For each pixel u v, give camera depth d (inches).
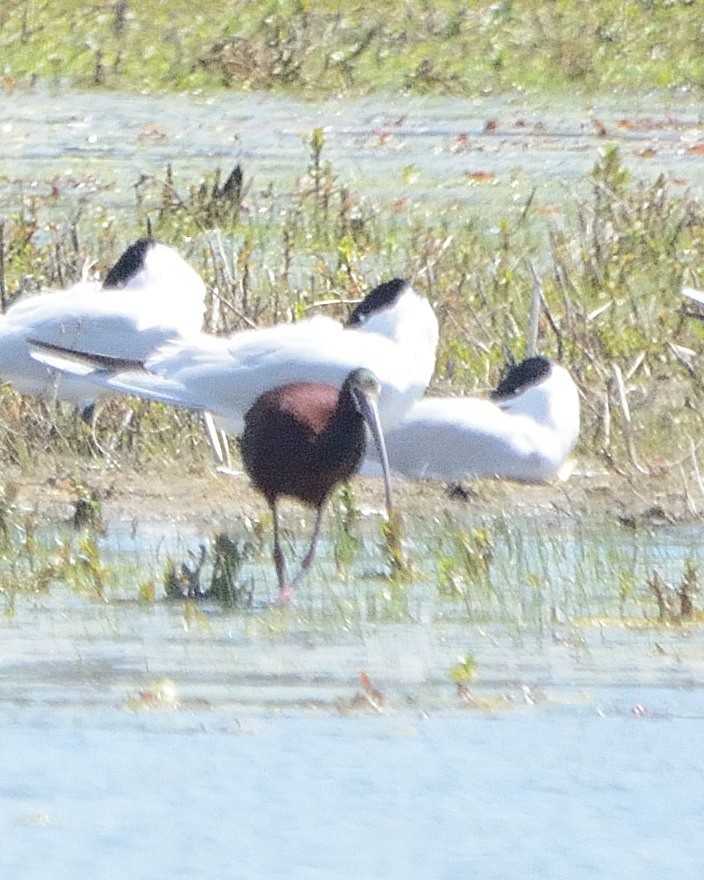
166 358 585.3
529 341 663.1
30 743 394.6
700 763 387.5
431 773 381.7
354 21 1553.9
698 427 647.1
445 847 350.9
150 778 378.9
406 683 430.3
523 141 1217.4
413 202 1004.6
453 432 590.6
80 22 1563.7
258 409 524.4
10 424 639.1
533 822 362.0
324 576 517.0
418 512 580.4
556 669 439.5
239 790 374.3
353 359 572.7
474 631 467.8
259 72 1451.8
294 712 412.8
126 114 1326.3
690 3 1599.4
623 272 779.4
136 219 947.3
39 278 724.0
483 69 1466.5
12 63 1481.3
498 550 541.0
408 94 1421.0
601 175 891.4
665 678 435.5
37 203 977.5
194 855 346.6
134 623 471.5
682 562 527.5
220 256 733.9
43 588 497.4
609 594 497.4
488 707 416.5
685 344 714.2
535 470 597.6
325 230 905.5
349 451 521.0
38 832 356.2
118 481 606.5
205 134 1243.8
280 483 518.6
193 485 605.0
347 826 359.6
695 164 1127.0
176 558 533.0
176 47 1509.6
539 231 927.7
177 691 422.9
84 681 429.1
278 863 344.2
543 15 1576.0
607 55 1494.8
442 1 1598.2
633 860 346.3
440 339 694.5
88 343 614.9
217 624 472.4
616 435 645.9
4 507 548.4
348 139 1227.2
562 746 395.2
